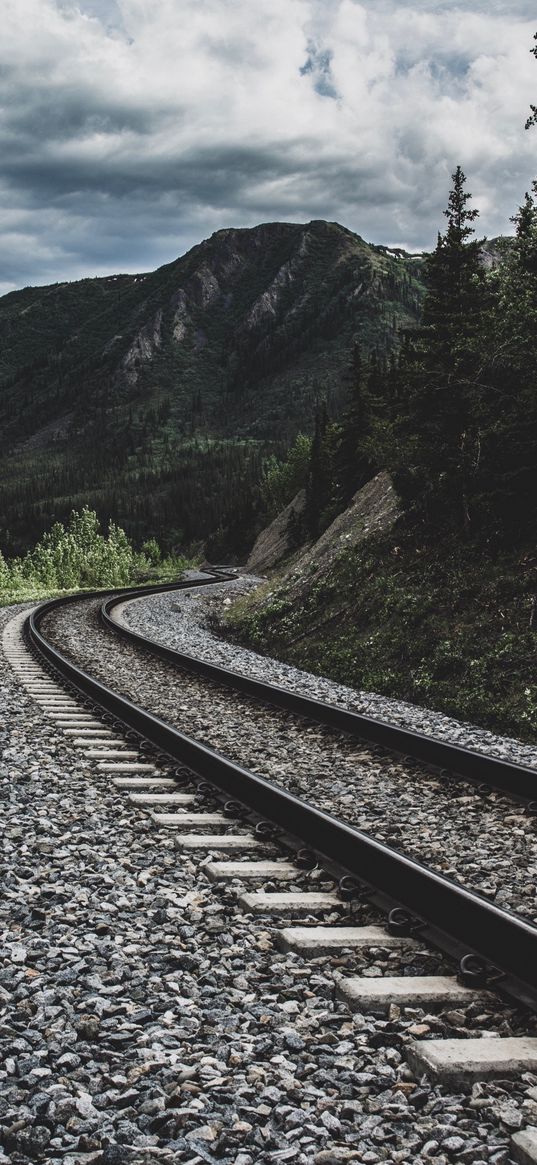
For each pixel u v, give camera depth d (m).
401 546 21.34
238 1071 3.35
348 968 4.38
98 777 8.39
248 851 6.26
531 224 18.00
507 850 6.59
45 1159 2.83
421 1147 2.98
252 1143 2.94
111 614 33.03
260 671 18.11
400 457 21.69
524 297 18.33
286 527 78.62
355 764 9.48
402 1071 3.41
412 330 20.77
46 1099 3.11
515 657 14.38
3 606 40.50
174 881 5.62
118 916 4.97
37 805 7.35
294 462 118.88
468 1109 3.16
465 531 19.45
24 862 5.89
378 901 5.20
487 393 19.66
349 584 22.05
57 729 10.73
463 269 20.39
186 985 4.11
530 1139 2.94
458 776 8.82
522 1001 3.91
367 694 15.56
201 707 13.12
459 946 4.53
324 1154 2.89
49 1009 3.77
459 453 19.83
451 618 16.92
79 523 169.12
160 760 8.99
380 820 7.39
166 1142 2.94
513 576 16.78
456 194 20.61
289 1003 3.95
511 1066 3.37
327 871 5.67
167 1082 3.25
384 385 42.75
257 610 27.19
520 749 10.90
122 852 6.18
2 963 4.26
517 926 4.18
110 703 12.14
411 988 4.05
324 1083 3.31
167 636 25.70
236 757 9.79
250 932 4.80
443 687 14.84
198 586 58.00
